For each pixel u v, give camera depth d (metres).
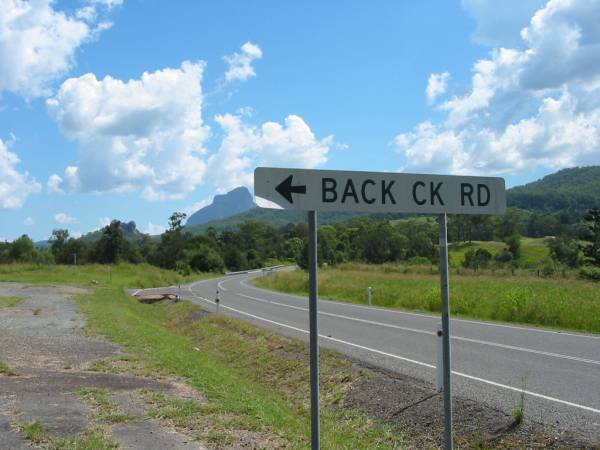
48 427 6.09
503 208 4.72
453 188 4.47
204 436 6.03
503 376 9.69
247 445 5.84
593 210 56.91
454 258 81.31
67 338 13.53
